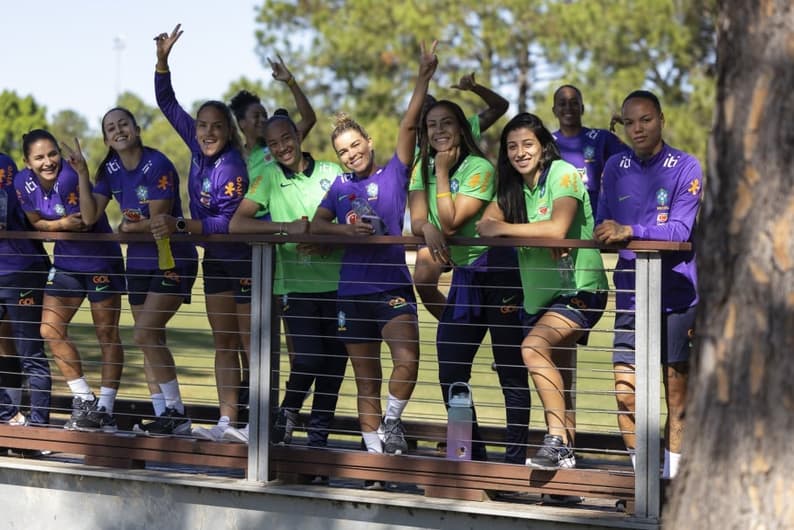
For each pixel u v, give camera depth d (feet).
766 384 11.94
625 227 16.98
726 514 12.09
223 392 20.71
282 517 19.27
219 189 20.77
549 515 17.34
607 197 18.58
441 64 82.69
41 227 21.86
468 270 19.24
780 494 11.84
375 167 20.29
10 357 23.08
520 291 19.24
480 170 19.15
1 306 22.81
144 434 20.84
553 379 17.88
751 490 11.96
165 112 22.75
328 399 20.77
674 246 16.72
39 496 21.11
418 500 18.25
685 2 72.08
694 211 17.60
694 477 12.39
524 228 17.87
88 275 21.88
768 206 11.98
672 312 17.84
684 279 17.71
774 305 11.93
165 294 20.98
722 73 12.48
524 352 18.04
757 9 12.14
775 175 11.95
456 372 19.27
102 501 20.57
